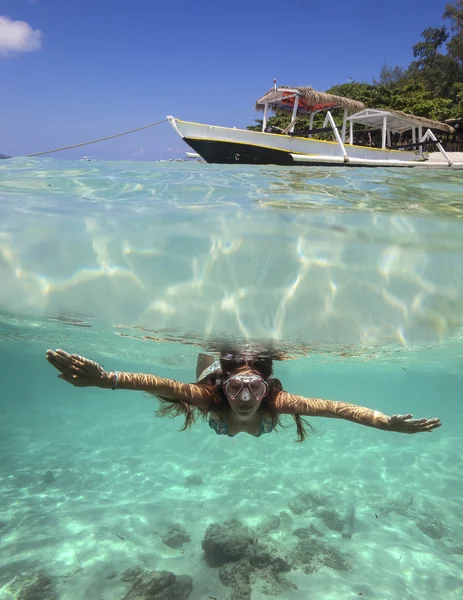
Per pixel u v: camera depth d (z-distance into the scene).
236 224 2.25
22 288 2.43
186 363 4.71
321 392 11.57
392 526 2.85
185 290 2.35
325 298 2.39
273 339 2.51
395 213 2.40
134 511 2.98
